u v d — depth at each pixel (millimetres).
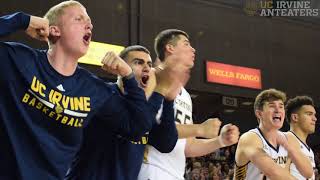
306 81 13164
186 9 11812
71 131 2152
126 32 10898
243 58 12367
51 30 2172
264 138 3828
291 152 3893
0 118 2018
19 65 2021
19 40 9273
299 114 4523
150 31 11219
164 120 2598
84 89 2248
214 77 11852
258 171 3697
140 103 2434
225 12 12336
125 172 2510
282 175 3459
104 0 10719
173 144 2654
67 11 2209
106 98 2350
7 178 1998
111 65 2387
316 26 13523
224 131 2811
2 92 2018
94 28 10484
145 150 2762
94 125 2496
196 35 11836
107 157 2496
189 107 3125
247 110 13406
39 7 9914
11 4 9672
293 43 13148
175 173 2848
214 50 12008
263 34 12773
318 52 13477
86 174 2447
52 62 2152
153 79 2604
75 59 2211
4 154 2014
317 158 14023
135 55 2695
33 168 2025
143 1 11234
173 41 2652
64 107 2121
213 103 12734
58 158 2098
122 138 2533
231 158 12438
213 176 11625
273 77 12703
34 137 2037
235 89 12133
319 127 13992
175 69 2559
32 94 2041
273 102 3832
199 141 3035
